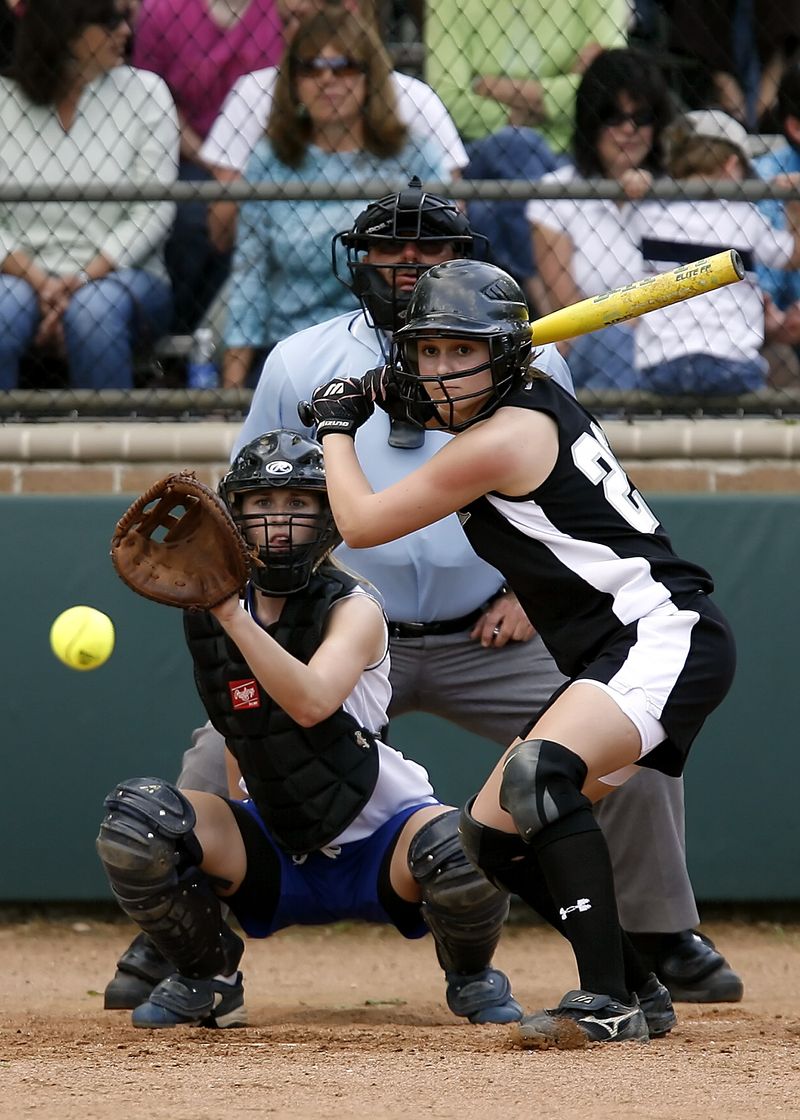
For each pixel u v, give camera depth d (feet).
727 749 63.72
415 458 44.14
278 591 37.29
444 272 32.37
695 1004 46.65
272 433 37.78
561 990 51.47
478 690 46.50
